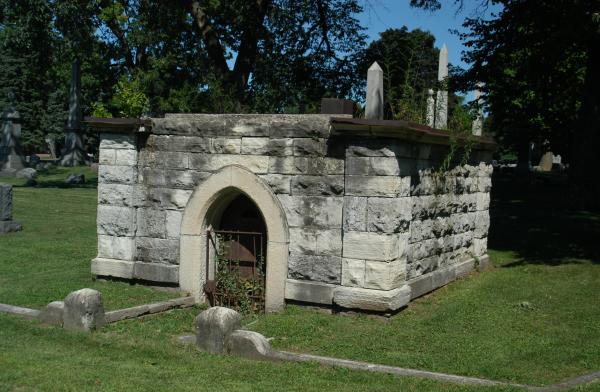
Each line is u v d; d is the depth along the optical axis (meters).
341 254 9.73
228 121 10.59
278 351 7.57
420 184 10.53
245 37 26.53
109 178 11.45
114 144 11.41
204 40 26.39
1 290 10.76
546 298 10.80
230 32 28.14
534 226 18.50
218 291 10.96
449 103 17.34
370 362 7.47
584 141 20.94
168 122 11.06
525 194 28.08
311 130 9.91
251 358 7.46
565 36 16.64
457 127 12.39
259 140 10.32
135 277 11.34
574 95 23.94
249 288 10.82
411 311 9.97
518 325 9.23
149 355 7.48
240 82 26.00
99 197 11.55
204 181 10.72
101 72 38.09
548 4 17.78
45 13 26.73
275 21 27.20
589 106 20.58
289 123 10.08
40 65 32.00
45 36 28.36
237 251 11.15
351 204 9.52
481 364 7.40
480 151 13.70
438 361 7.51
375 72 9.91
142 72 30.77
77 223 19.36
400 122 8.91
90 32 29.23
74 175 32.44
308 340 8.41
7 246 15.29
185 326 9.29
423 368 7.27
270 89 28.58
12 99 39.28
